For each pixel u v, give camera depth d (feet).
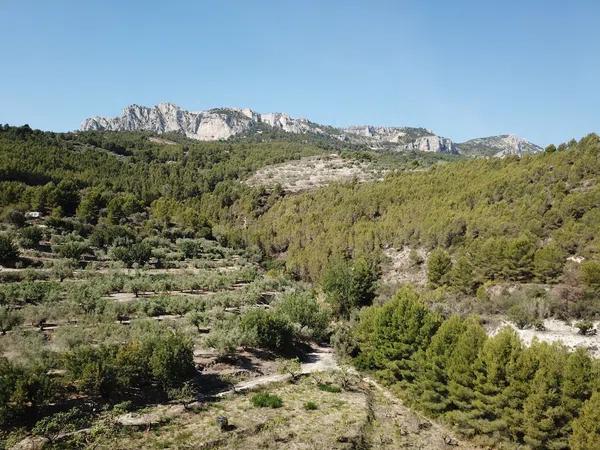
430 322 105.81
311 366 126.41
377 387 115.03
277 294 196.54
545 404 73.15
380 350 117.08
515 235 218.38
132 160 557.33
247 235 346.54
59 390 80.89
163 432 75.25
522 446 77.56
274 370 117.80
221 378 104.73
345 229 312.29
